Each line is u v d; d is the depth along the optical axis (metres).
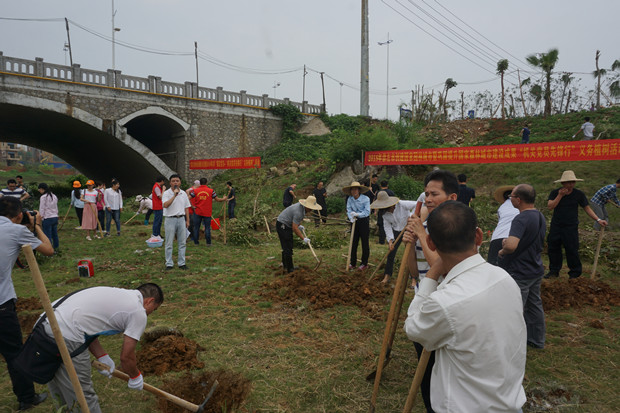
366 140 18.16
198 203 10.15
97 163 33.00
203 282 6.71
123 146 24.47
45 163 85.62
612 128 19.34
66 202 21.38
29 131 27.55
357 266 7.82
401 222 6.17
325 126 30.88
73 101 21.53
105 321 2.44
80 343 2.40
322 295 5.71
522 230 3.77
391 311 2.77
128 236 11.64
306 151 27.47
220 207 19.59
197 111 26.58
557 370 3.75
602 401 3.22
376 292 5.92
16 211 3.14
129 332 2.45
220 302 5.67
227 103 27.80
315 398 3.25
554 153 10.16
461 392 1.58
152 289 2.71
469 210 1.75
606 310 5.42
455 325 1.54
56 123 24.08
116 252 9.23
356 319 5.00
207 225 10.28
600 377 3.61
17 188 9.73
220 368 3.72
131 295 2.54
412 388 2.01
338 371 3.69
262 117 29.62
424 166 18.62
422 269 3.44
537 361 3.93
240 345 4.24
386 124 30.00
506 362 1.57
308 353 4.05
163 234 11.95
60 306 2.44
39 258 8.21
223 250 9.67
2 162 78.12
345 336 4.48
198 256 8.88
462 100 38.09
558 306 5.54
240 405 3.12
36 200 19.25
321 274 7.04
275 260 8.53
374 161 14.49
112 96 22.89
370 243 10.81
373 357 3.96
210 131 27.22
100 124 22.52
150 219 16.48
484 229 10.55
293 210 7.02
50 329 2.36
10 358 2.96
